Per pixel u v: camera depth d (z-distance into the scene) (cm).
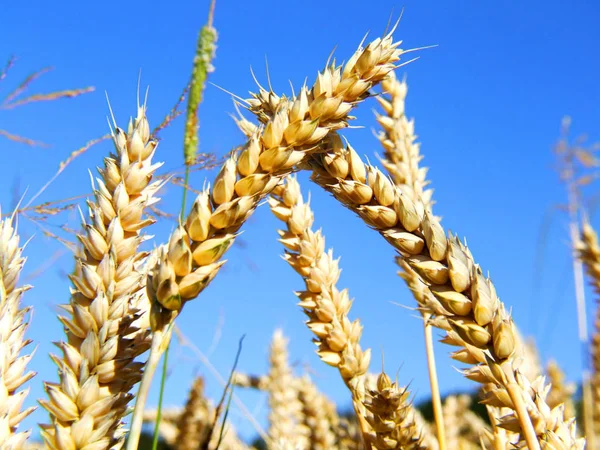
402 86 35
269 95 19
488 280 16
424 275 16
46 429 15
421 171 33
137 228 17
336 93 17
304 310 24
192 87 19
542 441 17
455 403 44
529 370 20
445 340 21
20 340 17
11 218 18
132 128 17
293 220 25
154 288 14
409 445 22
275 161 16
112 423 15
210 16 20
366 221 18
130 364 16
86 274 16
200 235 15
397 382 22
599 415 46
